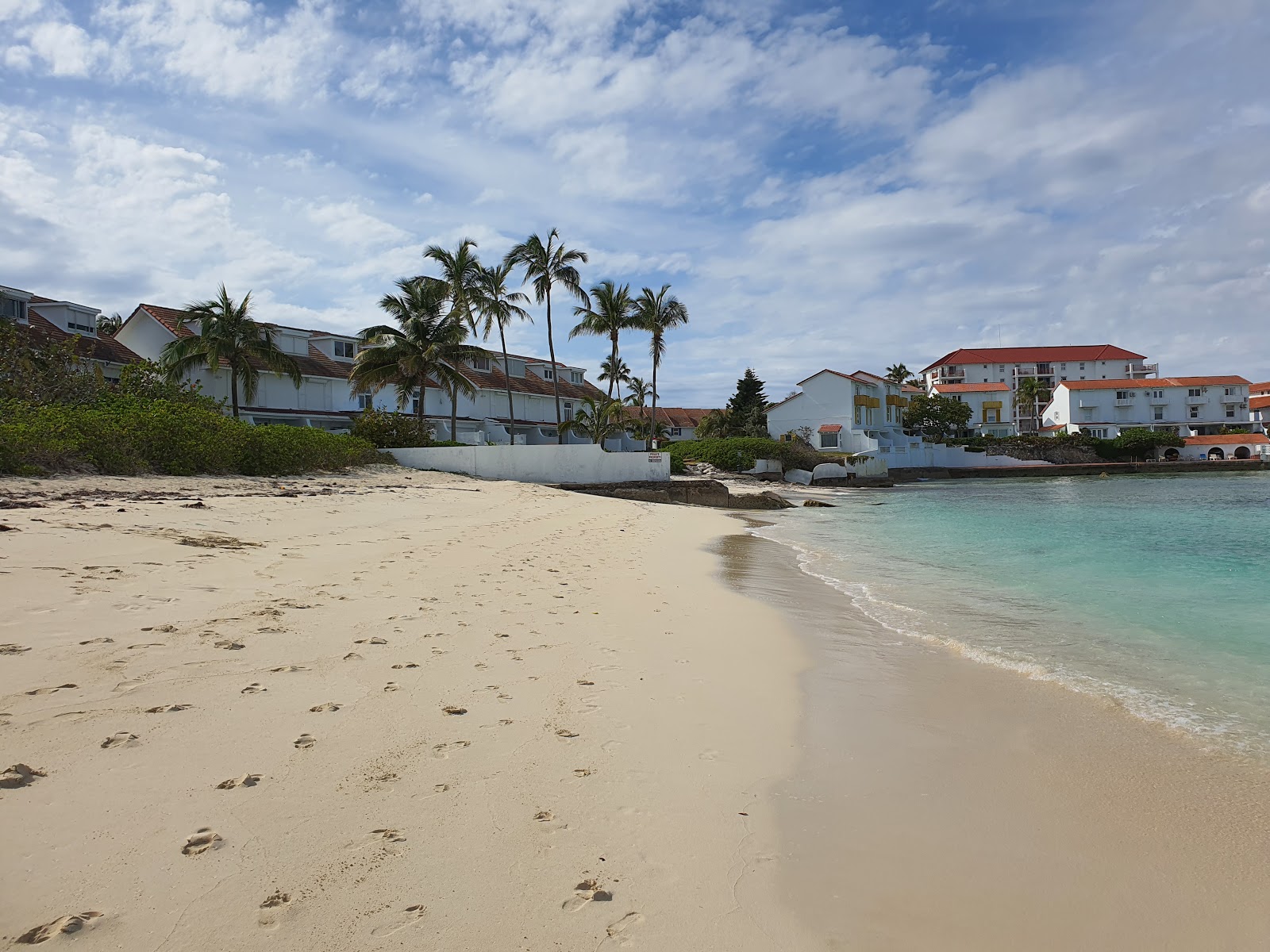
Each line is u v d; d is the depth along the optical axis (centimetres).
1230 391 9506
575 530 1880
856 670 732
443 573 1040
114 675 492
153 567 805
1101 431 9606
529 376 6278
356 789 388
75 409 2142
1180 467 8006
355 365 4141
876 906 330
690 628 865
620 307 5391
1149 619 991
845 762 496
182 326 3766
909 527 2444
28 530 910
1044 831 410
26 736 395
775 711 591
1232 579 1335
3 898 275
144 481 1755
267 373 4019
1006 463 8294
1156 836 406
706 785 443
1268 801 451
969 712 607
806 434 7656
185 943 262
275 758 411
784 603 1080
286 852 324
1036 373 12344
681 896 325
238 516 1327
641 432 6838
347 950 267
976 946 306
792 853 373
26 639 534
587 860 346
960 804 438
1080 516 2834
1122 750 529
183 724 436
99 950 255
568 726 510
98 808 339
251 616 672
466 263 4431
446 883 315
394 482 2680
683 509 3105
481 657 645
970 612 1035
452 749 451
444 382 4162
